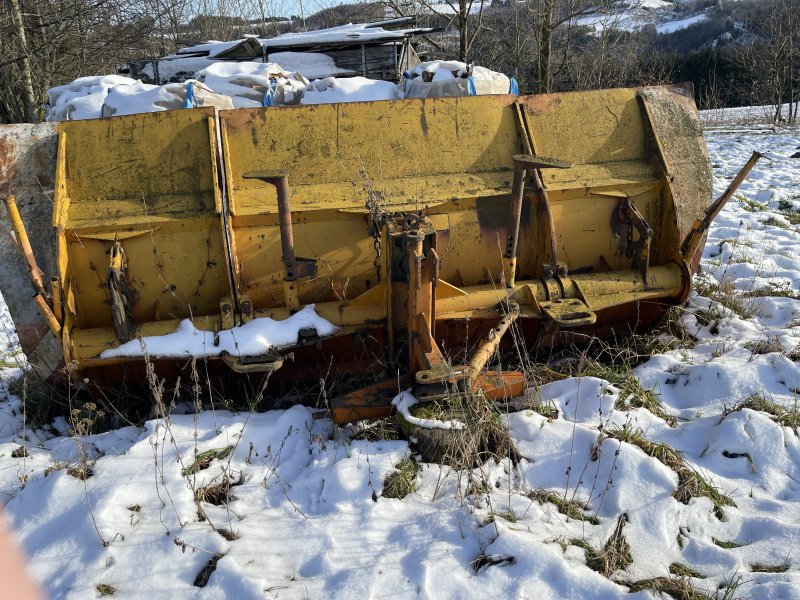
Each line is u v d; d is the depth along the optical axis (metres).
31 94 12.89
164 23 16.97
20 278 3.52
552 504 2.90
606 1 16.61
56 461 3.24
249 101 5.37
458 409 3.16
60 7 13.87
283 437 3.36
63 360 3.51
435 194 3.78
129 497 2.87
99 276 3.58
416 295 3.17
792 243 6.83
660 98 4.24
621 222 4.00
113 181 3.63
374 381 3.72
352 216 3.74
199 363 3.60
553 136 4.05
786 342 4.13
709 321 4.61
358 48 8.46
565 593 2.42
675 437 3.35
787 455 3.14
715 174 11.58
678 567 2.60
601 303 3.72
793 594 2.34
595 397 3.57
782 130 20.41
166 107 4.78
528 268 3.96
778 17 26.84
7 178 3.54
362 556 2.59
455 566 2.53
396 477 2.96
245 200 3.66
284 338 3.39
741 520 2.81
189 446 3.19
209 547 2.63
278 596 2.40
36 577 2.51
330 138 3.84
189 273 3.65
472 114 3.99
